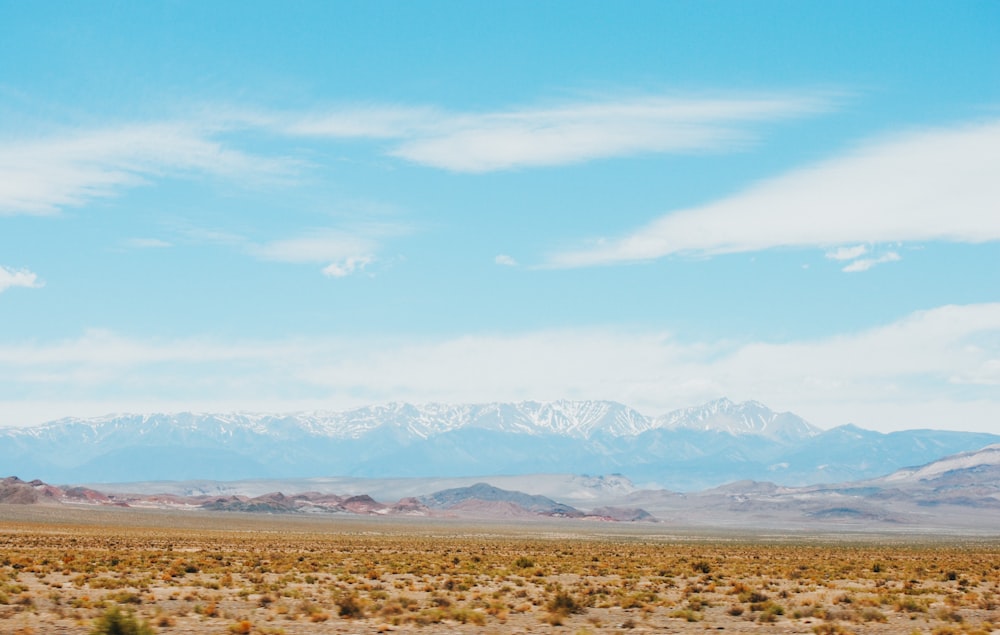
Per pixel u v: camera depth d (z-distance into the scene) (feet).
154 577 208.64
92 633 117.80
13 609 143.95
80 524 641.81
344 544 428.97
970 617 157.79
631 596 181.88
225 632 126.31
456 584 203.62
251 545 393.09
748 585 211.61
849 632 136.15
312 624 137.39
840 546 532.73
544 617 147.33
